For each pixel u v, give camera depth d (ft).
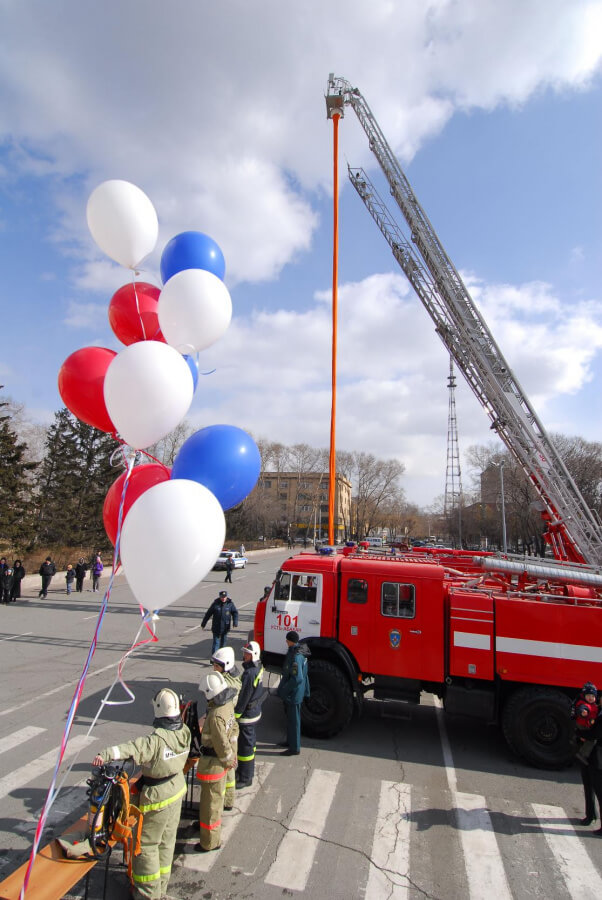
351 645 23.22
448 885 13.16
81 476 118.21
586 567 26.53
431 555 32.71
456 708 21.62
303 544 255.09
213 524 12.17
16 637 39.70
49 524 112.27
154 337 16.12
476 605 22.03
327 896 12.53
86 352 15.35
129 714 23.73
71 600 61.00
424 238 47.50
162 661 33.37
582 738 16.33
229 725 14.28
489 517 209.56
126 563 12.05
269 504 226.99
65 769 18.35
